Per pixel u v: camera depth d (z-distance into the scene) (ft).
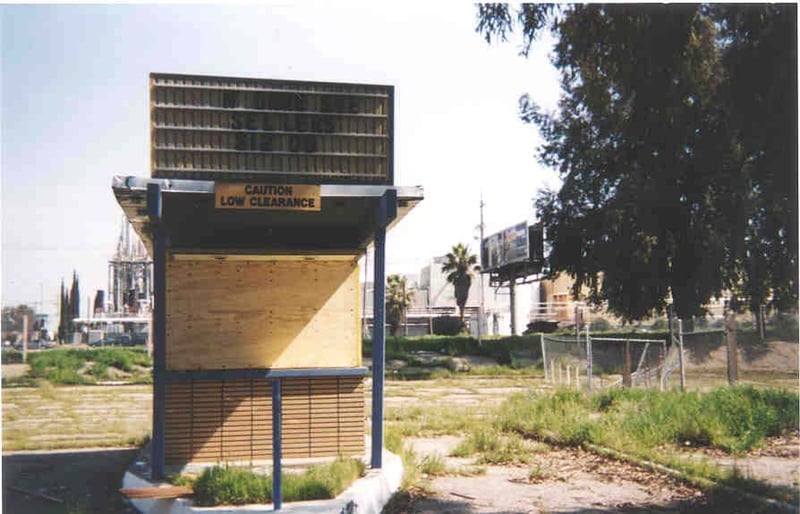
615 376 82.74
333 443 31.86
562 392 57.00
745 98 35.19
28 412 56.95
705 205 91.30
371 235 34.50
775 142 36.50
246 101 29.22
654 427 40.65
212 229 36.17
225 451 30.99
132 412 58.65
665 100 36.37
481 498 29.12
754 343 73.26
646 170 96.94
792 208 46.24
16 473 33.27
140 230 34.83
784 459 34.55
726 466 33.19
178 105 28.76
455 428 49.32
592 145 110.01
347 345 32.45
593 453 39.06
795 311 84.33
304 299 32.27
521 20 33.78
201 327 31.32
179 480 27.35
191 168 28.63
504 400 67.21
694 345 73.36
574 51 36.04
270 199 28.45
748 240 86.22
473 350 147.95
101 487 30.78
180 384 30.91
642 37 33.17
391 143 30.04
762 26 33.32
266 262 32.09
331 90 29.84
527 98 118.32
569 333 150.00
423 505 27.96
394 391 86.07
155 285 28.81
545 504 28.14
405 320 272.10
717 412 42.24
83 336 180.14
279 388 24.52
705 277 98.84
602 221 112.88
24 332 102.12
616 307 117.29
